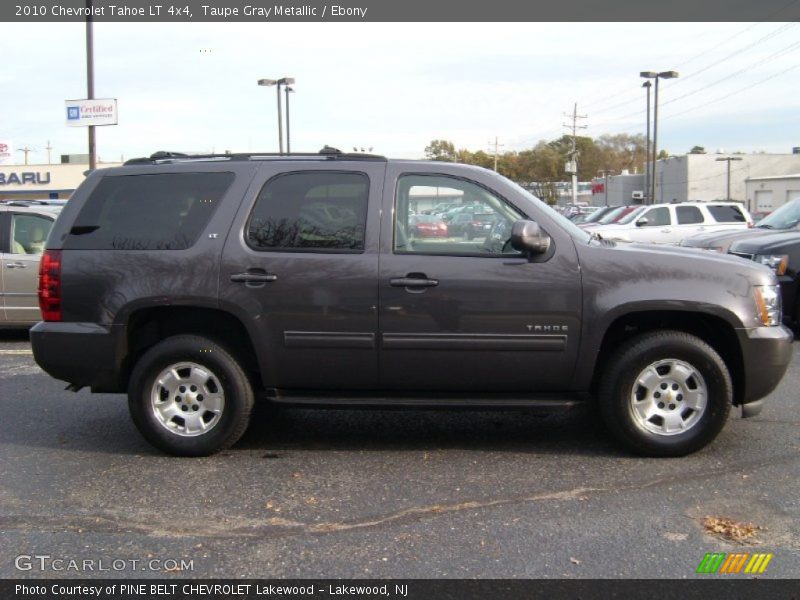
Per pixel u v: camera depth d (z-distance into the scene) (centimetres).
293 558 354
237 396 490
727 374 473
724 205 1880
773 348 472
